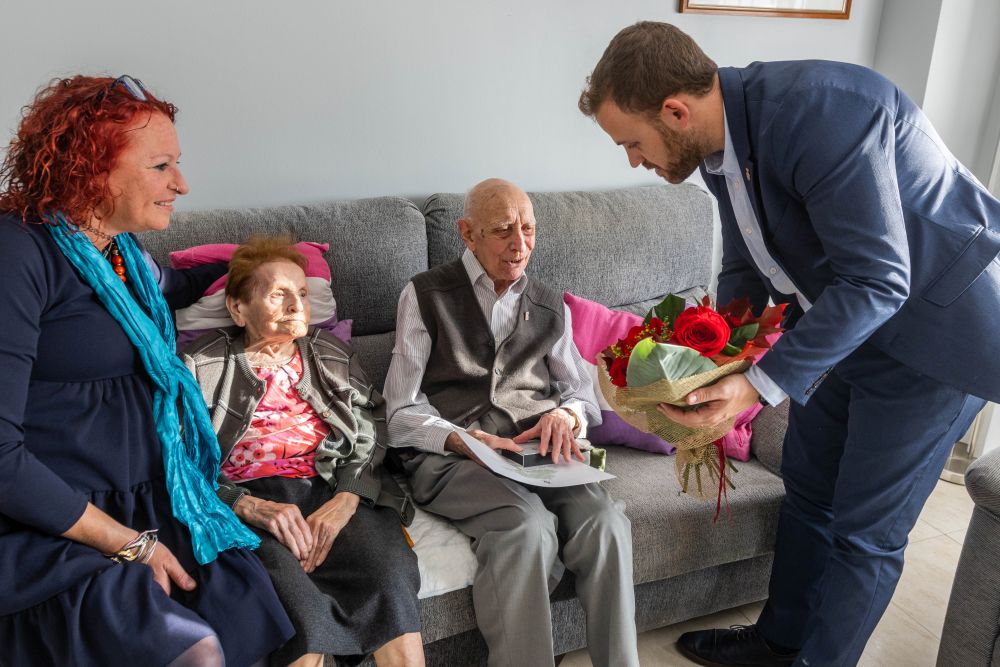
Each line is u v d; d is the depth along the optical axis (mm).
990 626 1613
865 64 2797
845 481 1553
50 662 1128
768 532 1832
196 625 1168
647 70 1308
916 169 1339
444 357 1835
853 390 1531
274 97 1999
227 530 1344
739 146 1326
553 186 2428
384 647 1389
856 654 1616
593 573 1576
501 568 1504
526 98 2293
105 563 1191
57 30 1770
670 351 1258
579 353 2014
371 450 1652
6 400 1140
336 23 2006
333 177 2127
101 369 1275
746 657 1806
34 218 1221
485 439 1715
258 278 1572
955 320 1372
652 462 1990
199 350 1586
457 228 2062
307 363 1655
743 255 1580
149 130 1245
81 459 1248
